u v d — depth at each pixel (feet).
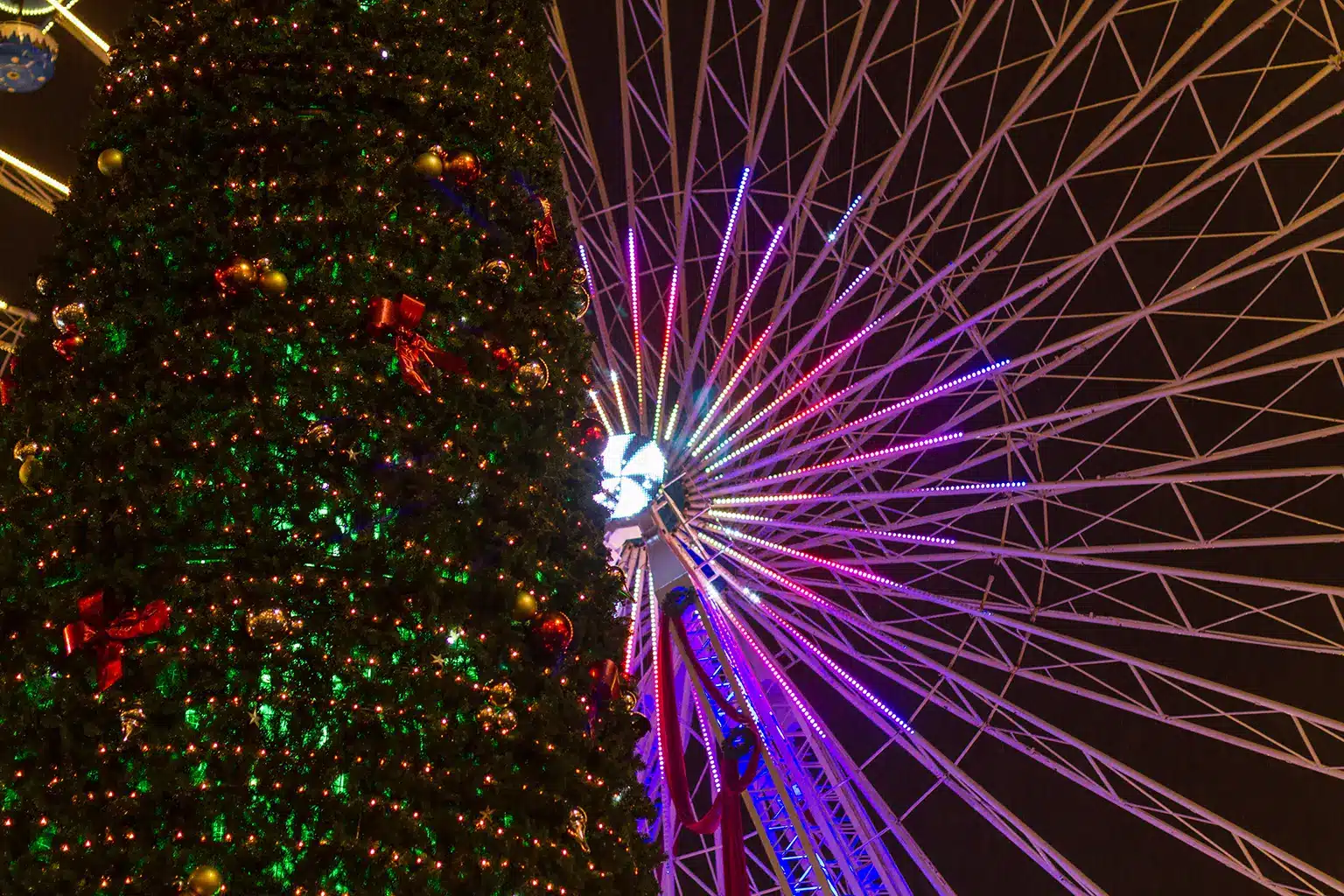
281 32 17.03
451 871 14.96
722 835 38.52
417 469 15.87
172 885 13.69
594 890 16.51
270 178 16.61
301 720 14.79
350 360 15.83
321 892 13.94
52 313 15.34
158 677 14.44
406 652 15.34
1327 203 43.21
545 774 16.33
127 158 16.20
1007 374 63.41
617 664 18.35
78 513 14.48
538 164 19.04
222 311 15.94
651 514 43.91
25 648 14.20
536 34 19.95
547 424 17.89
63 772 13.76
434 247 17.34
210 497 14.93
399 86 17.63
